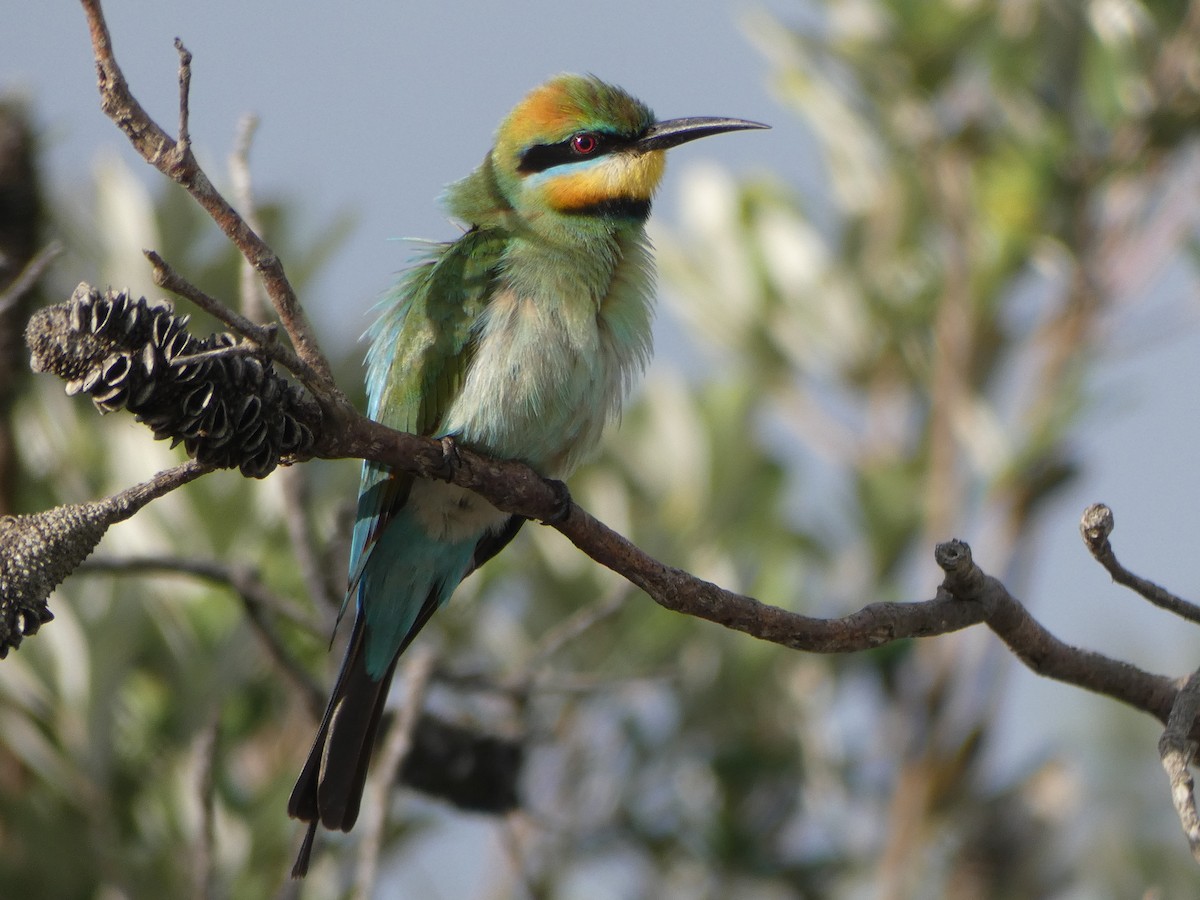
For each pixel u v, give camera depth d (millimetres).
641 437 11805
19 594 6012
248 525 10797
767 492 11703
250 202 8234
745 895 10930
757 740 11078
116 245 11109
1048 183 12211
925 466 12102
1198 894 10258
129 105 6121
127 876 9758
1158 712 7691
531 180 10492
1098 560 6812
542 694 10555
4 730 9938
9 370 9945
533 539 11523
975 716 11242
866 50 12477
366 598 9625
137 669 10484
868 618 7227
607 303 9875
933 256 12602
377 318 10141
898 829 10906
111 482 10766
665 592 7219
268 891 10039
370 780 11117
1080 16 12383
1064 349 12102
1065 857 10570
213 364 6113
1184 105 12055
